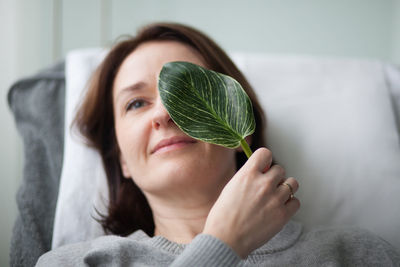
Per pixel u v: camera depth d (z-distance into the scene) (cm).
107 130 92
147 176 67
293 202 52
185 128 47
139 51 76
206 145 64
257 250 63
